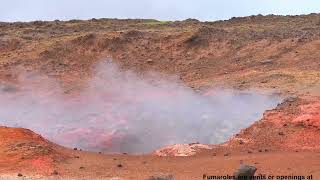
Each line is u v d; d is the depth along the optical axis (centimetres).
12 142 2398
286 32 5947
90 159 2323
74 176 2014
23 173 2039
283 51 5234
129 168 2177
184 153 2483
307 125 2742
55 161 2219
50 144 2495
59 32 6781
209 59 5516
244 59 5319
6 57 5844
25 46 6094
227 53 5553
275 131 2748
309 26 6266
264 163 2177
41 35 6562
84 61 5722
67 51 5866
